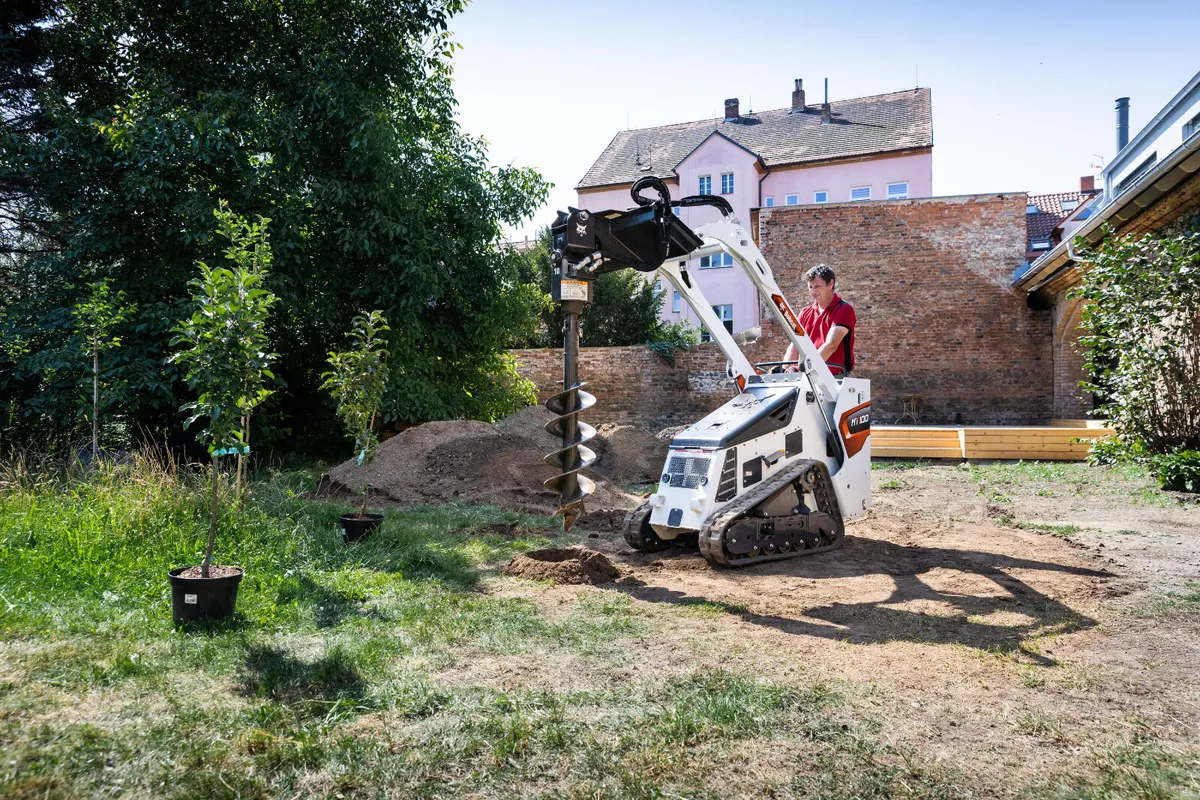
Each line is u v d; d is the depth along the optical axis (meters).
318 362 13.00
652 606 4.06
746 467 5.28
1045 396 18.53
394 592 4.25
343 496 8.28
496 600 4.12
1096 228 11.71
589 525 6.87
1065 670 3.07
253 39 12.01
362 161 11.12
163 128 9.88
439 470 8.57
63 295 10.15
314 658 3.09
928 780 2.14
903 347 19.33
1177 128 16.28
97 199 10.48
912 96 32.25
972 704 2.71
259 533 5.29
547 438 10.88
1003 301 18.78
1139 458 10.37
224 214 6.26
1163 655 3.27
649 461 10.75
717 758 2.26
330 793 2.04
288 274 10.93
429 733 2.40
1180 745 2.38
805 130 32.50
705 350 19.59
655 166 33.31
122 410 10.33
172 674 2.88
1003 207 18.83
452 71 13.34
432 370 13.03
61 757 2.14
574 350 4.63
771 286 5.57
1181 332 9.72
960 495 8.82
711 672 3.01
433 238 12.38
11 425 9.97
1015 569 4.98
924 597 4.28
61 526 4.91
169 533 5.01
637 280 23.80
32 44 11.74
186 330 3.88
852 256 19.55
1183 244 9.77
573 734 2.40
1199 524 6.60
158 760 2.16
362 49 12.41
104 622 3.48
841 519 5.83
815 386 5.81
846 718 2.57
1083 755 2.31
